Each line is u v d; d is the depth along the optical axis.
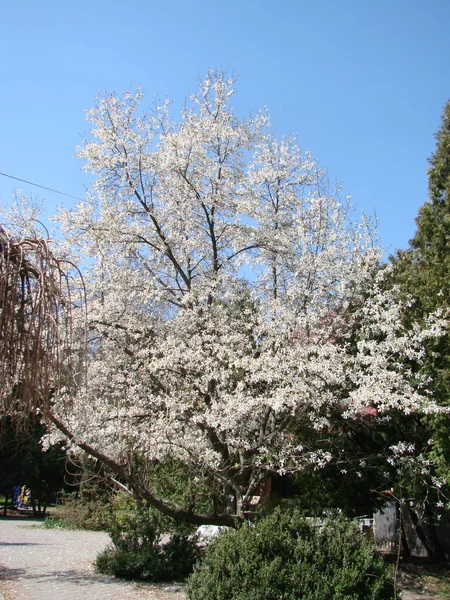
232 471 11.17
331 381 9.78
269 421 11.52
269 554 6.51
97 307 11.01
